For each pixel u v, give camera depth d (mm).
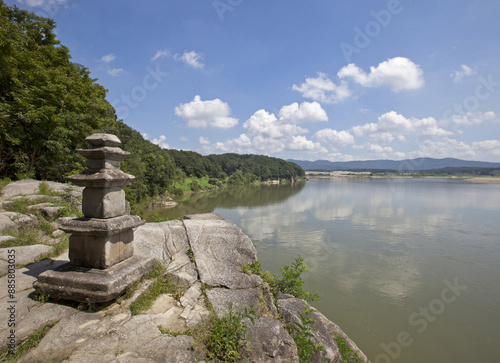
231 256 5777
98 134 4281
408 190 76312
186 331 3742
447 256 21750
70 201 9820
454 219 35062
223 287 4941
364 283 17062
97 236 4172
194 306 4391
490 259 21062
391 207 45562
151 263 4938
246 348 3537
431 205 47094
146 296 4379
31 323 3562
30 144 16141
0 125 14062
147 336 3545
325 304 14602
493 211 40594
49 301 4059
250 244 6164
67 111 17844
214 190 87000
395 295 15617
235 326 3658
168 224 6891
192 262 5535
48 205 8492
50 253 5828
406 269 19219
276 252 22656
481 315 13727
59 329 3527
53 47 18797
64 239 6812
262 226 32062
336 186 99375
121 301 4125
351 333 12203
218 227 6699
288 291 6059
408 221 34219
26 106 14375
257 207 48656
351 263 20281
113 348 3287
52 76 16922
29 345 3230
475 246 24141
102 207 4195
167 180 58844
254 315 4188
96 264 4199
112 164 4398
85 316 3789
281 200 58719
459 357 10852
